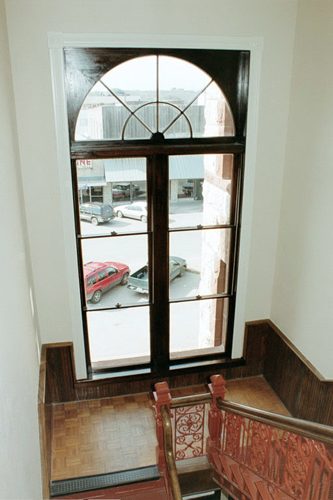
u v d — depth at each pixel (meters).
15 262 2.54
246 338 4.32
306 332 3.65
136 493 3.32
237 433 3.06
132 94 3.39
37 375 3.23
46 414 3.39
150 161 3.53
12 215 2.58
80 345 3.92
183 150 3.53
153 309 4.01
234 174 3.78
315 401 3.53
